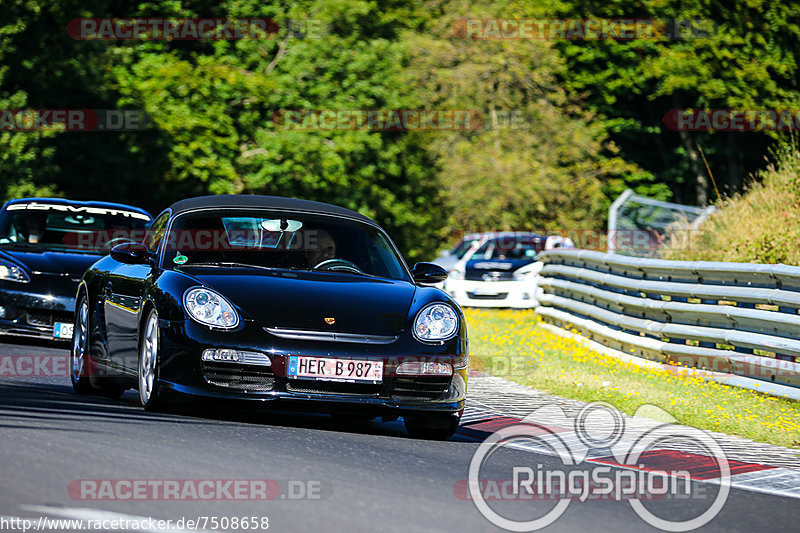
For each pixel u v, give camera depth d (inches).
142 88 3927.2
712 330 1598.2
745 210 2442.2
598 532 698.2
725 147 5748.0
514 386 1539.1
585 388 1469.0
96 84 3796.8
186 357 1005.2
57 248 1811.0
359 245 1198.3
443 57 4970.5
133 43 4099.4
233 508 687.7
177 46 4394.7
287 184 4212.6
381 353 1024.9
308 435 1002.1
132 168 3944.4
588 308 2073.1
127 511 663.1
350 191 4343.0
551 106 5137.8
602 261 2025.1
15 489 694.5
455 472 870.4
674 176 5979.3
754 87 5369.1
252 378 1005.2
